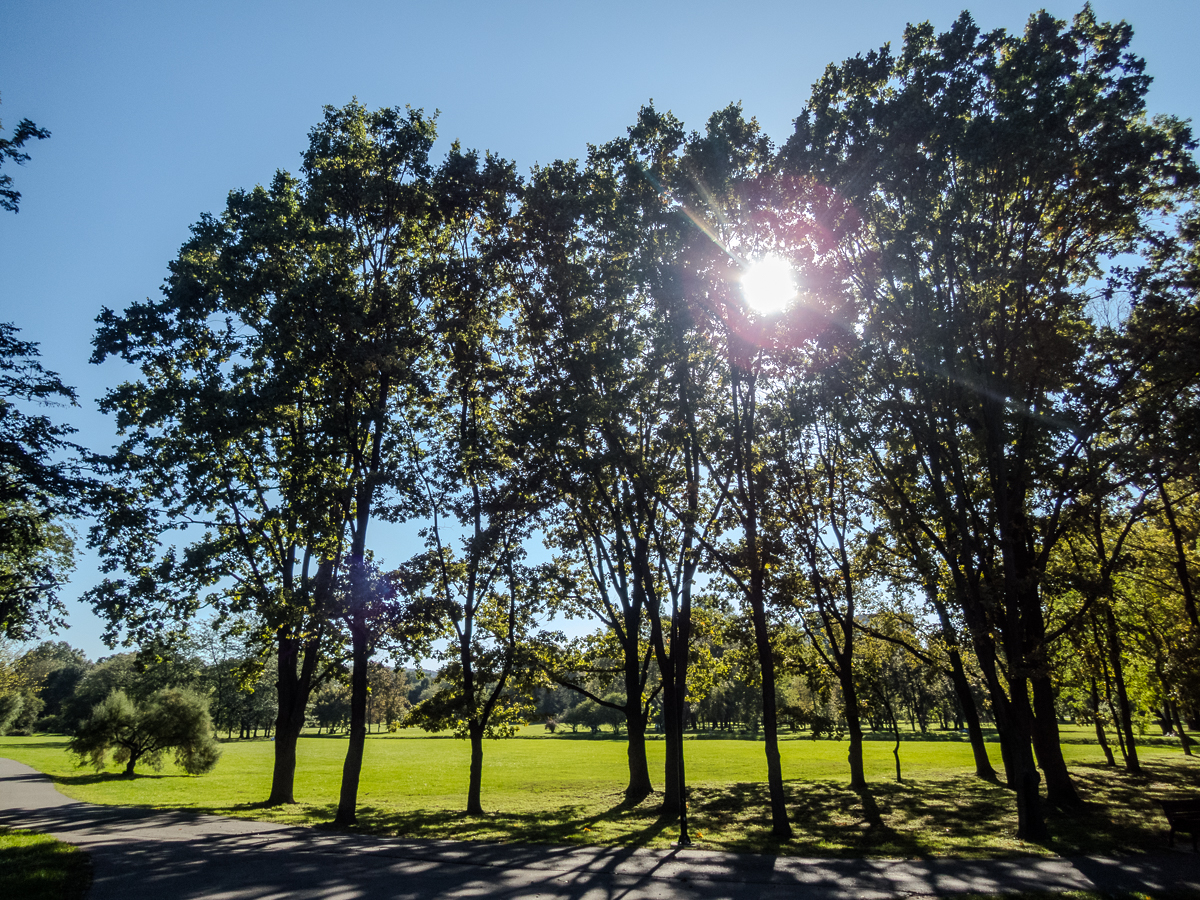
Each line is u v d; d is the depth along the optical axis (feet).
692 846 53.11
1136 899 36.01
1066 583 60.54
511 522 70.54
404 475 67.67
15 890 34.94
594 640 100.32
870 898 37.11
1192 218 60.80
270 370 77.25
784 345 61.16
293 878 41.29
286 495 74.79
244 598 78.95
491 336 81.20
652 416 74.18
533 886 39.93
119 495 71.56
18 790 94.27
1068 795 69.97
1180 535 77.05
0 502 67.00
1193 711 76.07
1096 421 58.75
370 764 168.14
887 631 97.76
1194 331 51.13
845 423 61.31
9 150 56.03
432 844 53.98
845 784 102.01
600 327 67.77
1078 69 55.42
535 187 69.51
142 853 48.65
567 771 143.02
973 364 59.11
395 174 75.41
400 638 70.18
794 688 231.91
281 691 87.81
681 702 71.77
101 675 273.54
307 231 70.18
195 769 126.72
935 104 57.31
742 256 64.44
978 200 60.08
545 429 63.62
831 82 61.62
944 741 226.38
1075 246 61.82
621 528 77.36
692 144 64.03
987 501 65.36
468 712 75.00
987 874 42.22
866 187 56.85
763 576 68.85
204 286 70.85
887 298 64.18
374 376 70.49
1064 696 121.39
